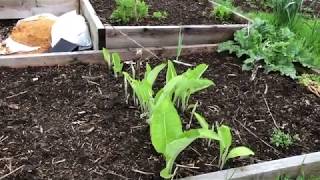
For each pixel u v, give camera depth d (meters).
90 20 1.64
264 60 1.48
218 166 0.98
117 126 1.09
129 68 1.43
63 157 0.97
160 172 0.91
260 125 1.16
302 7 2.34
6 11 1.83
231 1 2.35
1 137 1.03
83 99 1.21
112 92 1.26
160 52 1.54
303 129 1.16
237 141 1.08
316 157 1.01
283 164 0.98
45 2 1.86
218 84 1.36
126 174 0.94
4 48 1.65
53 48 1.56
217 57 1.56
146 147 1.02
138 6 1.69
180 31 1.57
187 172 0.95
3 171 0.92
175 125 0.87
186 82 1.07
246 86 1.36
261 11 2.20
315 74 1.47
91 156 0.98
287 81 1.41
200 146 1.04
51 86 1.28
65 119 1.11
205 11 1.90
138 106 1.19
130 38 1.52
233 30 1.65
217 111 1.20
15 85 1.28
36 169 0.93
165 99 0.88
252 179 0.94
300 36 1.79
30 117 1.12
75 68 1.42
